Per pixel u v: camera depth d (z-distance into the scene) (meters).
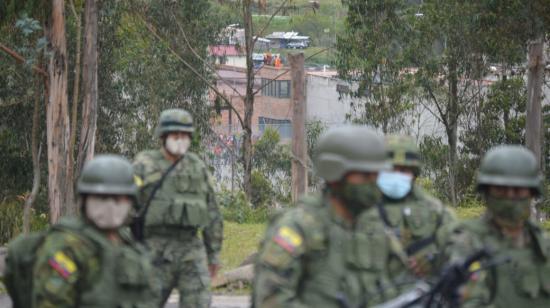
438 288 12.27
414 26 84.88
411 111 100.12
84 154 42.12
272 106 130.50
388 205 16.75
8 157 69.94
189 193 20.55
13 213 52.12
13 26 46.94
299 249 11.95
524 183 13.12
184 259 20.53
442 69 86.44
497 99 90.75
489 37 80.19
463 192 91.12
